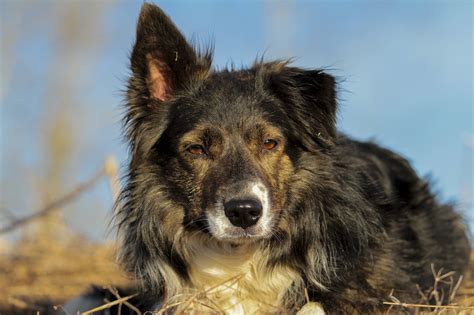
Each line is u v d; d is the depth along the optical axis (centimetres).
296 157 810
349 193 812
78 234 1332
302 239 806
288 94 817
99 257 1207
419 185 996
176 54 823
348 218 805
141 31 801
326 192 811
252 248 812
